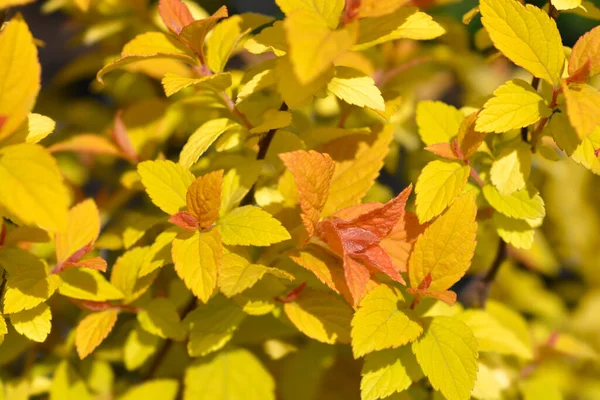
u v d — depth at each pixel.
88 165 0.61
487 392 0.45
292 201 0.45
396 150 0.55
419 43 0.65
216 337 0.44
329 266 0.43
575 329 0.66
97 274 0.45
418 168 0.55
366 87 0.43
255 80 0.43
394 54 0.57
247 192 0.44
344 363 0.50
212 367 0.46
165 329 0.45
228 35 0.45
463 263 0.42
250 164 0.44
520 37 0.42
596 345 0.64
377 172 0.45
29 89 0.39
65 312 0.51
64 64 0.88
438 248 0.42
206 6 0.68
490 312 0.49
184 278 0.41
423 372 0.43
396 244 0.43
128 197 0.52
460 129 0.43
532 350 0.50
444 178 0.43
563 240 0.70
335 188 0.45
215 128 0.44
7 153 0.39
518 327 0.49
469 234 0.42
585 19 0.81
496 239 0.53
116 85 0.57
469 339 0.42
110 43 0.57
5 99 0.39
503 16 0.42
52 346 0.49
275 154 0.45
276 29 0.43
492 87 0.67
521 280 0.66
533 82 0.44
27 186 0.39
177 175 0.43
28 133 0.41
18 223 0.43
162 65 0.50
